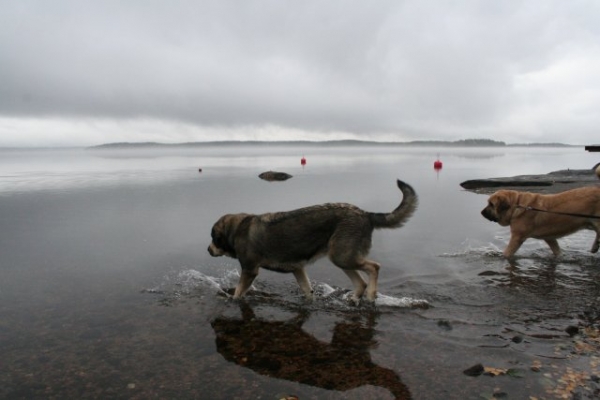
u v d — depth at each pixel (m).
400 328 5.68
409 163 51.09
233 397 4.23
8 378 4.64
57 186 22.97
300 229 6.53
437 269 8.07
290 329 5.75
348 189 21.12
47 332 5.73
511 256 8.83
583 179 21.19
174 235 11.09
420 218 13.26
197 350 5.21
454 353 4.96
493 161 57.97
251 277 6.88
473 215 13.72
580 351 4.89
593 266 8.11
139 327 5.86
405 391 4.25
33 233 11.46
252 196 18.52
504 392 4.16
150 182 25.27
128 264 8.66
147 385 4.48
